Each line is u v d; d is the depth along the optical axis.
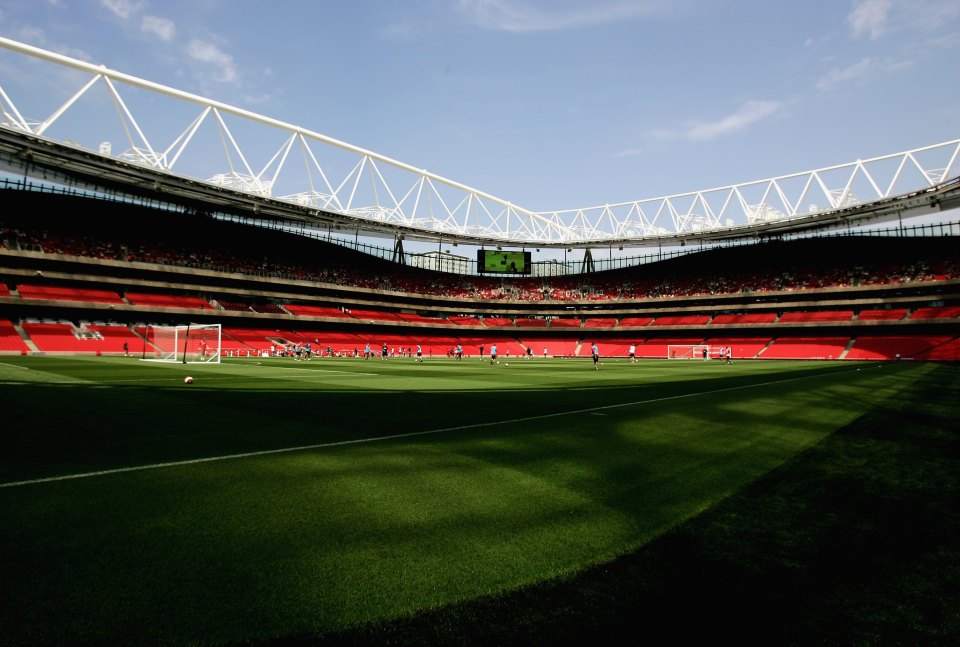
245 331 59.03
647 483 5.67
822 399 14.28
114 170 49.81
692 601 2.96
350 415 11.05
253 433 8.66
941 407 12.12
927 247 64.94
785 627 2.67
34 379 17.77
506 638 2.60
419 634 2.65
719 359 62.25
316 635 2.66
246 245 70.62
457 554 3.70
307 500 4.99
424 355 69.06
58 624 2.72
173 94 47.84
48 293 48.69
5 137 42.53
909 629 2.66
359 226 75.25
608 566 3.48
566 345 79.69
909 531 4.10
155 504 4.80
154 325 53.47
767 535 4.04
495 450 7.48
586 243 89.06
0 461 6.42
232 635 2.65
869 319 60.78
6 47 38.06
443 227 81.12
